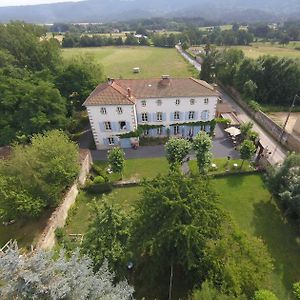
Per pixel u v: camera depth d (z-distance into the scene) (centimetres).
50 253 1231
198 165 3331
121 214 1930
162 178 2011
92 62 5509
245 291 1653
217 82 7375
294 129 4362
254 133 4091
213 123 4303
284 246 2417
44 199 2583
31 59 6003
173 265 1909
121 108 3784
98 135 4034
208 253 1714
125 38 15762
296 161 2675
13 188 2466
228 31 14512
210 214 1766
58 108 4009
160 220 1772
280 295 2008
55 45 6312
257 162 3609
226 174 3397
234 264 1666
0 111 3981
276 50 11125
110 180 3391
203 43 14925
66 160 2852
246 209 2856
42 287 1049
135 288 2017
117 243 1817
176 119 4225
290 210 2631
